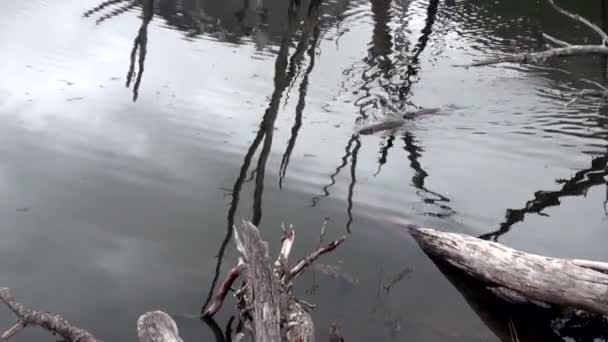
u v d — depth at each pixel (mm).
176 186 6863
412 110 10164
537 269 5281
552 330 5152
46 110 8812
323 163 7863
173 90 10141
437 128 9547
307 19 13227
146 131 8375
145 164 7352
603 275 5070
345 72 12055
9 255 5320
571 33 14758
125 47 12273
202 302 4910
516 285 5336
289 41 12727
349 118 9664
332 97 10633
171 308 4809
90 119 8617
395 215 6613
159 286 5070
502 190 7461
